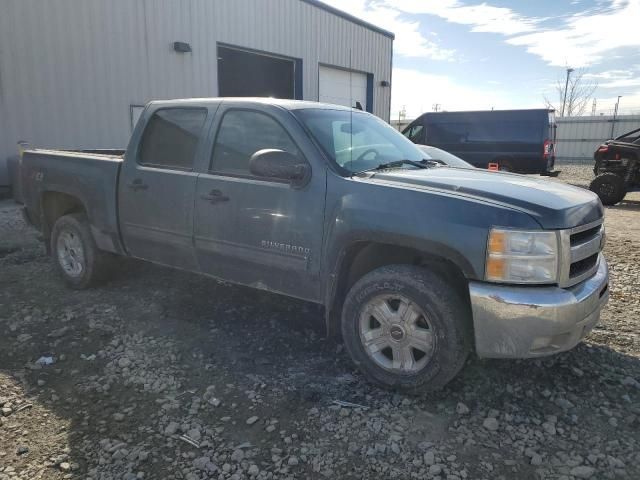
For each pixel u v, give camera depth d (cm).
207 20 1505
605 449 273
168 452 269
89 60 1220
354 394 325
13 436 281
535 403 316
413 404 314
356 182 329
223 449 271
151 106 452
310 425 293
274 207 357
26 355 377
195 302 480
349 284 357
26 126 1121
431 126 1728
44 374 349
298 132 360
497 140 1628
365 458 265
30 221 568
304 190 346
